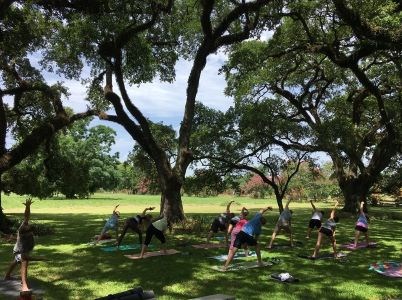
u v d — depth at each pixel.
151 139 18.39
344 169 29.23
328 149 23.70
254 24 18.70
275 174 22.44
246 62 22.12
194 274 9.33
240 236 9.97
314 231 17.55
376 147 27.64
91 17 16.17
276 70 25.81
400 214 28.39
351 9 14.24
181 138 18.52
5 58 17.75
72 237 15.06
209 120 21.64
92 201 44.19
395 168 35.41
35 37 18.16
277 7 18.73
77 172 26.17
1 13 14.37
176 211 17.67
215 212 30.36
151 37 20.58
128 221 12.88
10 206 37.19
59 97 18.06
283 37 22.12
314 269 10.08
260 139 21.86
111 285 8.38
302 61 25.95
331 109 29.16
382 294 8.03
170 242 13.86
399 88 25.97
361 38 15.20
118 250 12.27
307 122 26.78
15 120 22.19
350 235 16.70
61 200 45.44
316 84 28.08
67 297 7.53
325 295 7.87
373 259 11.53
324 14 19.86
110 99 18.27
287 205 13.37
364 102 28.30
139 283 8.54
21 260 7.82
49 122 17.28
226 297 6.75
